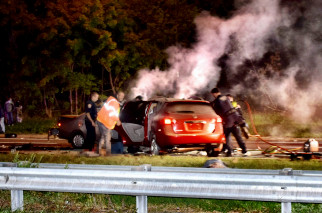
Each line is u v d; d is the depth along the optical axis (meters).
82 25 37.56
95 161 13.87
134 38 40.25
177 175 7.26
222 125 16.16
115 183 7.57
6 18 37.94
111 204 8.45
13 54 39.69
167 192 7.33
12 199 8.04
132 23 40.81
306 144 14.93
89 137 17.06
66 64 38.75
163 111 16.19
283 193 7.05
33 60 39.44
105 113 15.38
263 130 26.23
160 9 41.53
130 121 16.95
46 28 37.72
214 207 8.31
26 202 8.46
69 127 19.17
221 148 16.36
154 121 16.27
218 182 7.16
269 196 7.06
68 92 46.66
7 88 41.19
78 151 17.77
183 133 15.85
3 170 7.91
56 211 8.08
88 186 7.65
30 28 37.81
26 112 42.12
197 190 7.26
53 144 21.20
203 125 15.99
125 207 8.38
